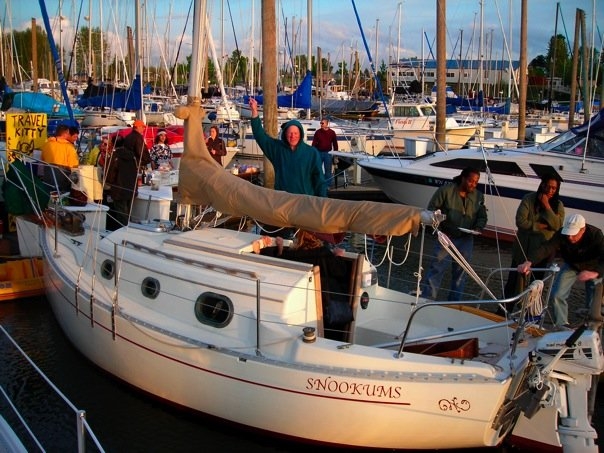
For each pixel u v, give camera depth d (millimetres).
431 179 14422
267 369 5008
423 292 7691
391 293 6297
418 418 4715
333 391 4816
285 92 33156
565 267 6539
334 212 5043
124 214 9062
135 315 5914
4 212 11141
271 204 5297
